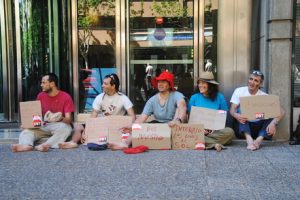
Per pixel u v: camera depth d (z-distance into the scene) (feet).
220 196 12.85
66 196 12.97
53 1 25.91
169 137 18.95
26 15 25.72
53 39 26.08
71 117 20.57
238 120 19.49
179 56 26.08
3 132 23.39
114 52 26.37
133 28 26.27
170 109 19.83
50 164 16.75
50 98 20.36
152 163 16.66
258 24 22.67
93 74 26.53
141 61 26.32
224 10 22.94
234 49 22.94
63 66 26.32
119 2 26.00
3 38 25.81
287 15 20.42
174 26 26.04
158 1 26.03
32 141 19.65
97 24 26.32
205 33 25.67
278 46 20.65
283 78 20.68
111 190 13.47
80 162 16.99
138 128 19.03
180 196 12.86
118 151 18.94
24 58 25.90
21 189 13.69
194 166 16.16
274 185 13.87
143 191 13.34
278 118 19.08
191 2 25.75
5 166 16.56
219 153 18.30
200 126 18.93
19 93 25.88
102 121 19.58
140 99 26.40
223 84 23.13
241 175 14.98
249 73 22.89
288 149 19.11
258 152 18.48
